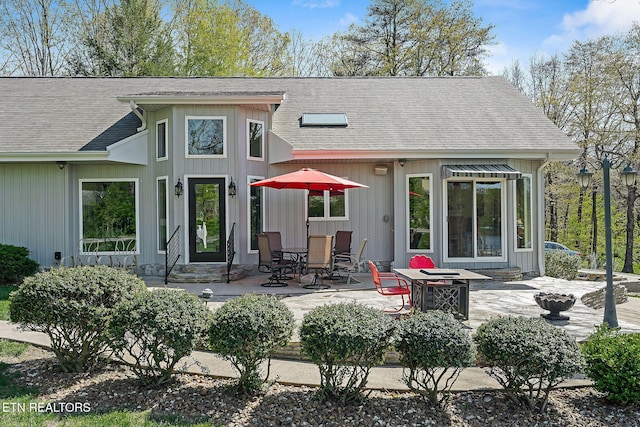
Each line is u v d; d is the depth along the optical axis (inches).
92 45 999.6
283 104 597.3
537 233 532.7
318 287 434.0
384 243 544.1
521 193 526.6
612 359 196.1
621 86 967.6
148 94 486.3
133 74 1007.0
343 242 518.9
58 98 598.9
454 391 205.3
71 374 224.2
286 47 1266.0
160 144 522.0
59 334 227.3
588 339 228.5
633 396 191.6
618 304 553.0
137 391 204.1
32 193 508.7
